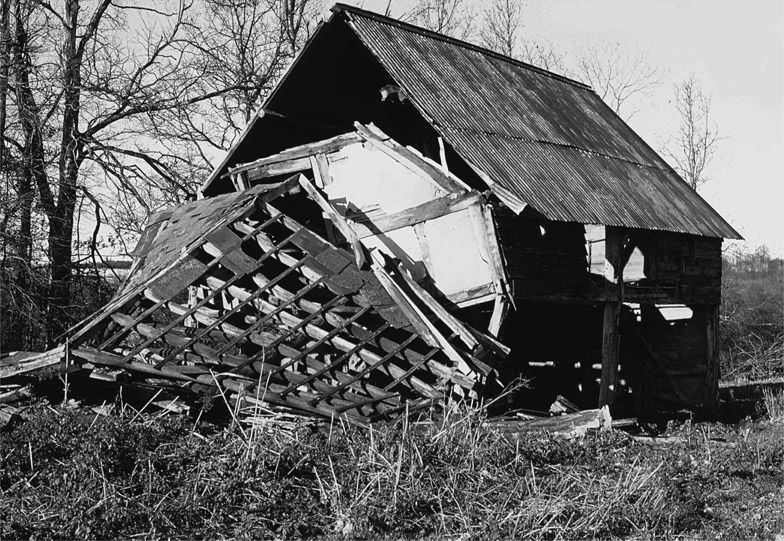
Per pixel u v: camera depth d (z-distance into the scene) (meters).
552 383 17.59
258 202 14.31
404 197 15.11
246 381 11.78
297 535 7.71
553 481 8.88
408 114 16.73
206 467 8.75
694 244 18.75
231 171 17.66
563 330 17.91
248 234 13.71
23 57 22.27
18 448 9.16
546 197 13.86
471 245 14.02
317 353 14.53
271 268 16.84
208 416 11.62
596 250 15.66
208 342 13.71
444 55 17.16
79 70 24.28
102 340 13.06
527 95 18.34
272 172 17.06
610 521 8.06
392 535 7.75
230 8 29.64
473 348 12.51
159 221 17.12
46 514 7.88
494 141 14.84
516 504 8.28
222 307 15.72
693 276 18.64
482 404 11.77
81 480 8.39
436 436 9.51
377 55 15.05
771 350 31.06
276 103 15.79
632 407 18.55
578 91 21.70
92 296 23.19
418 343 13.86
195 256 13.48
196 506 8.05
